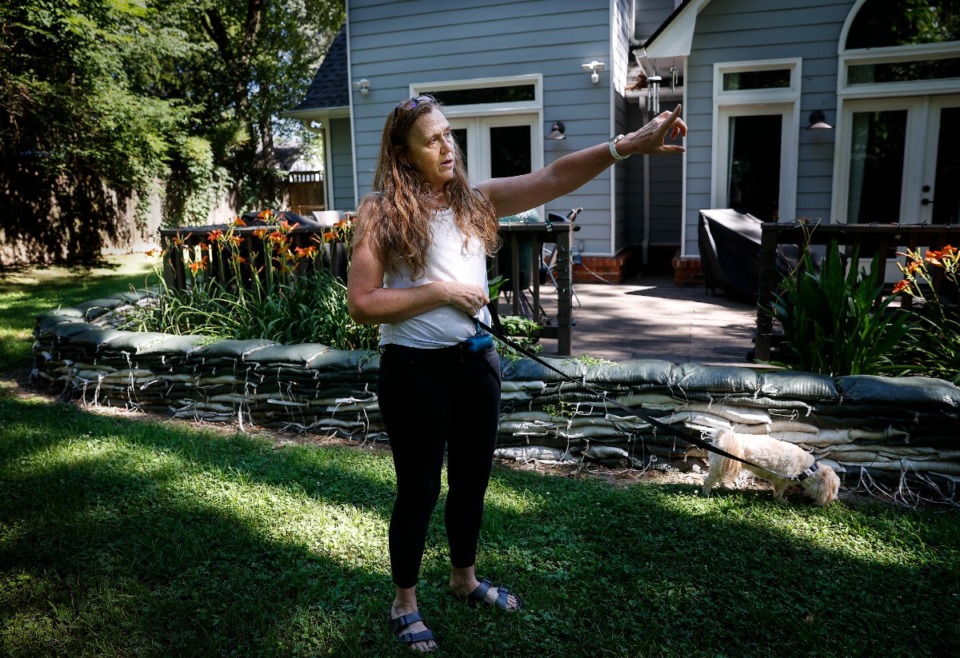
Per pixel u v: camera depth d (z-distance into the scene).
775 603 2.20
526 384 3.43
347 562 2.48
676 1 10.73
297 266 5.36
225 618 2.16
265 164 21.73
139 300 5.85
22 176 11.55
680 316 6.55
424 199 1.85
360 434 3.85
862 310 3.53
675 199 10.66
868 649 1.99
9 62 9.62
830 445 3.09
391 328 1.91
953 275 3.80
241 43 19.66
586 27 8.80
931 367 3.70
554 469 3.42
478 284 1.96
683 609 2.19
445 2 9.38
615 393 3.34
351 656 1.99
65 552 2.55
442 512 2.85
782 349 4.46
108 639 2.07
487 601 2.22
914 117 7.62
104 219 13.37
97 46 10.14
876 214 7.99
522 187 2.04
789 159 8.10
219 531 2.70
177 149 14.75
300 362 3.90
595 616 2.16
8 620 2.17
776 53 7.90
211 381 4.16
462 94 9.59
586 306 7.16
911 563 2.45
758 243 7.03
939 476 2.97
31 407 4.47
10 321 7.11
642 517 2.81
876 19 7.51
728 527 2.71
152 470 3.34
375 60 9.88
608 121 8.90
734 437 2.91
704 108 8.24
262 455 3.59
